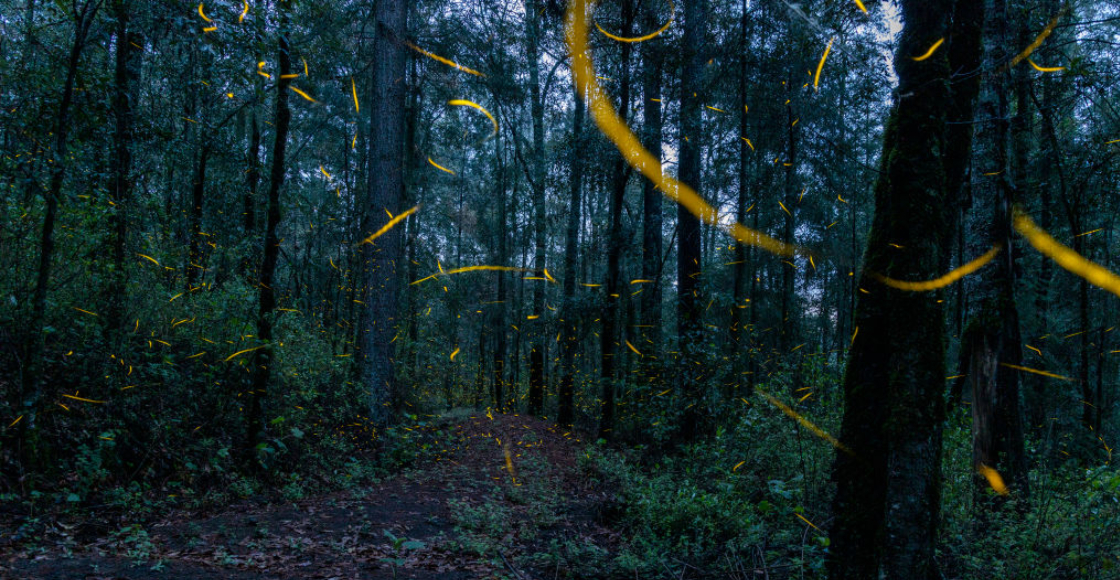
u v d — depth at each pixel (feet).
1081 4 23.93
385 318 28.81
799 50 28.58
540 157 44.83
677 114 31.53
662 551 16.16
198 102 30.42
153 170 25.50
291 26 18.88
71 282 18.54
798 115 32.14
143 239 22.74
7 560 11.80
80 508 14.90
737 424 25.32
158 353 20.21
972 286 17.98
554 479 25.34
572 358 39.58
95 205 18.76
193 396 20.74
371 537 16.65
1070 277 33.71
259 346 19.99
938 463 7.75
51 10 16.48
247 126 45.21
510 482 24.22
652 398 29.63
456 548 16.28
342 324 38.96
